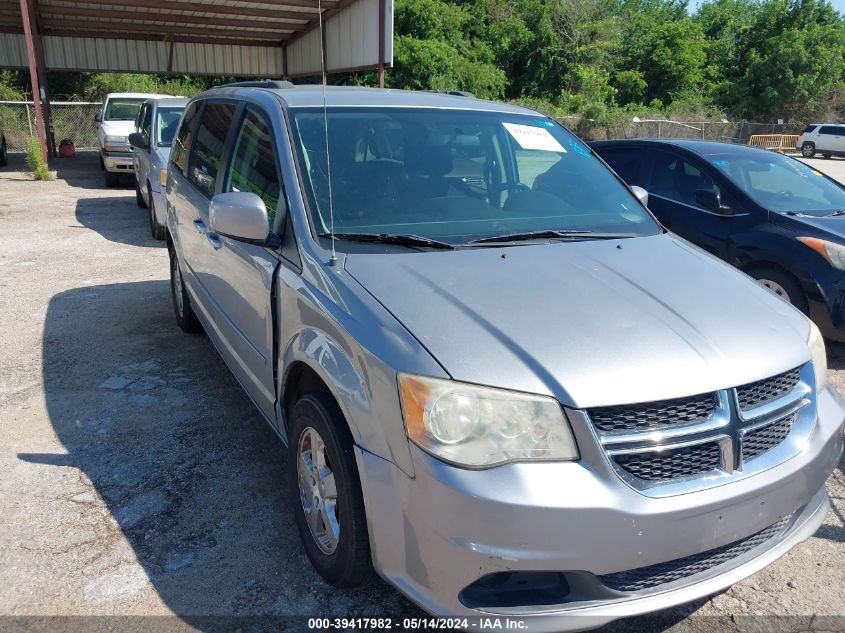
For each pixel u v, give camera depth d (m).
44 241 9.34
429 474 2.20
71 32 21.27
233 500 3.45
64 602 2.74
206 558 3.02
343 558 2.61
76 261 8.23
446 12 42.28
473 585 2.26
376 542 2.41
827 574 3.04
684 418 2.31
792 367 2.57
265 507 3.40
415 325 2.44
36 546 3.07
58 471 3.68
